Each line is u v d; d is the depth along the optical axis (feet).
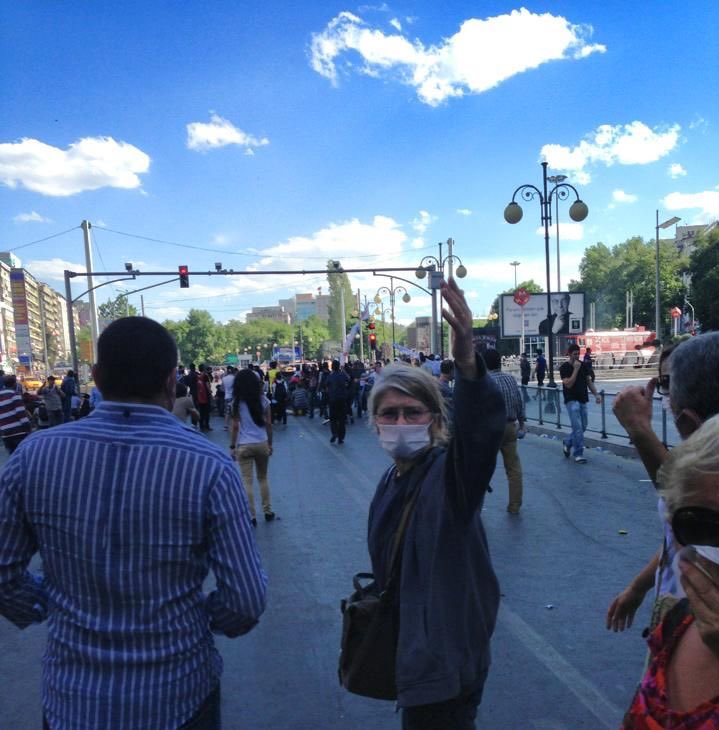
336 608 14.99
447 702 6.31
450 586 6.31
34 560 19.07
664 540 5.47
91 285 104.27
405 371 7.12
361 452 40.50
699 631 3.57
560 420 43.83
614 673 11.57
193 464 5.39
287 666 12.28
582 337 143.23
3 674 12.52
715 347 6.11
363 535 21.09
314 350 407.03
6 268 346.54
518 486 22.74
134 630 5.22
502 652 12.46
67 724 5.17
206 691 5.63
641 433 6.58
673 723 3.70
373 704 10.89
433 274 90.17
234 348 442.91
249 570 5.55
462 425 6.09
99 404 5.73
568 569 16.97
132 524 5.23
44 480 5.34
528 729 9.93
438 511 6.43
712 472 3.82
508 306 124.26
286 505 25.86
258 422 23.24
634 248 291.38
